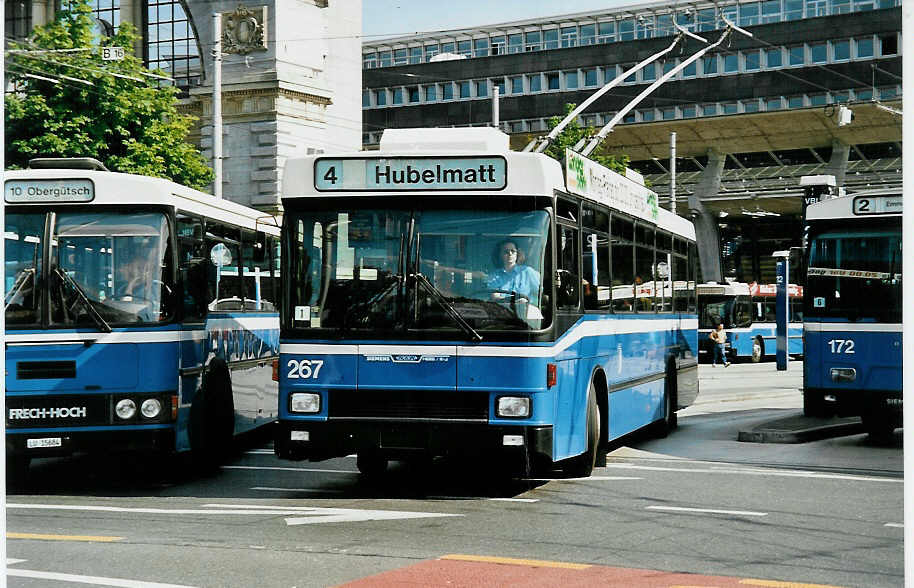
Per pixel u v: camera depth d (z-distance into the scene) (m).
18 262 12.64
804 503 11.54
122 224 12.80
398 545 9.12
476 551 8.88
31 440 12.45
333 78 50.59
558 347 11.73
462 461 15.31
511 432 11.35
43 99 29.41
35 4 56.47
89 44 29.78
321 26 48.38
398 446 11.50
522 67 87.50
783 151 73.06
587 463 13.49
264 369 17.12
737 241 87.56
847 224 17.16
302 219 11.88
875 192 16.98
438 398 11.48
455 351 11.47
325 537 9.49
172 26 49.62
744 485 12.91
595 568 8.21
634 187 15.94
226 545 9.12
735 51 78.12
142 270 12.79
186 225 13.42
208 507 11.34
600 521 10.36
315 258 11.82
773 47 76.81
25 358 12.49
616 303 14.71
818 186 24.77
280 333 11.84
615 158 46.56
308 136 47.78
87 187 12.77
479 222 11.62
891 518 10.60
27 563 8.46
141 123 30.41
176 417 12.85
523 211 11.60
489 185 11.62
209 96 47.38
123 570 8.19
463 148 12.09
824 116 66.31
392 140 12.21
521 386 11.38
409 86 92.62
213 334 14.34
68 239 12.70
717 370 46.53
